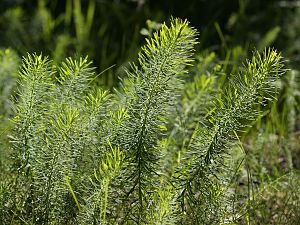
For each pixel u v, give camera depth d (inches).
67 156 38.4
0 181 41.8
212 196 38.8
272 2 95.5
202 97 51.4
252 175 50.2
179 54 36.3
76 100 40.8
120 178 37.5
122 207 38.2
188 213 40.1
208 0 93.7
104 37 88.0
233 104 37.3
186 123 50.3
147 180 37.8
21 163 39.2
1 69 53.6
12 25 82.6
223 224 39.5
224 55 79.5
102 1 92.0
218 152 37.7
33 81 38.4
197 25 93.2
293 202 48.2
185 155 43.7
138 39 83.2
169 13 92.0
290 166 52.4
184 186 38.1
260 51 68.2
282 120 58.2
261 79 36.8
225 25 93.2
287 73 61.6
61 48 73.0
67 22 87.4
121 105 40.6
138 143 36.9
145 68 37.0
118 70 68.6
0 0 91.9
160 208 36.4
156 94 36.7
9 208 39.9
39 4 92.1
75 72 40.2
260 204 45.5
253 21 91.0
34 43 82.0
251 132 58.8
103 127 39.6
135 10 91.1
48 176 37.9
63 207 38.5
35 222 38.5
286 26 90.0
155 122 37.3
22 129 38.8
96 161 38.7
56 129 38.7
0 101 52.4
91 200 36.9
